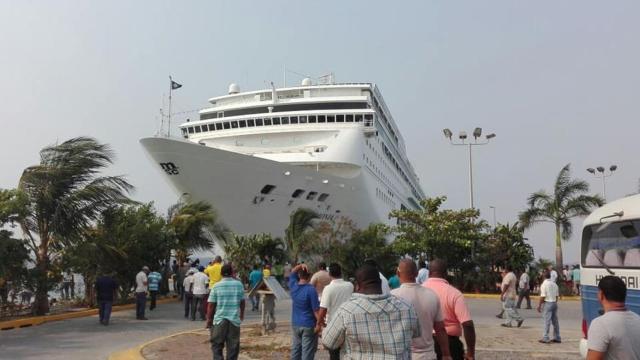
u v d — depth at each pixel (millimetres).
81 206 18406
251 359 10070
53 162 18266
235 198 30797
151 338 13438
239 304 8398
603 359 4082
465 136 37625
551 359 10336
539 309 17219
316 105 38969
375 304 4109
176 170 29484
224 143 39000
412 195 72188
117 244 21891
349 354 4117
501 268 31688
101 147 19062
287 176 32438
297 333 8211
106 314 16234
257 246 30859
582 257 9258
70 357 10781
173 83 31031
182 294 25797
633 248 8273
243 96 41812
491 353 11031
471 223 32469
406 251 32844
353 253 34094
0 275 16516
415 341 5055
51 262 18719
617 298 4184
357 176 37188
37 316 17391
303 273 8266
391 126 52531
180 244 27828
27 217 17656
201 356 10266
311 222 33688
